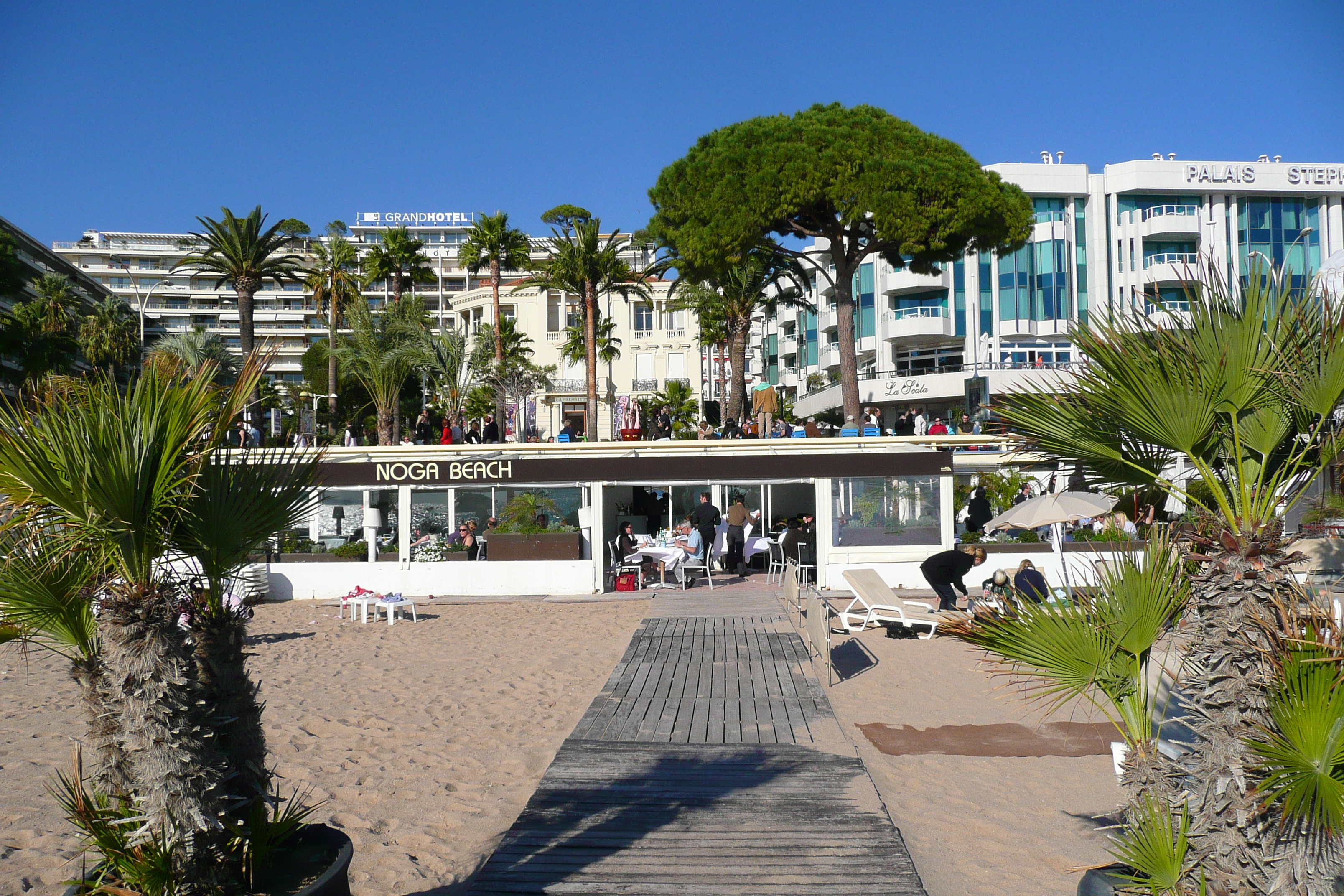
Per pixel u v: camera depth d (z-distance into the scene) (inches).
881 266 1974.7
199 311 4790.8
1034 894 189.6
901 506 784.3
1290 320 155.3
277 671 441.4
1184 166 1867.6
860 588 549.0
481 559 806.5
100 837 140.0
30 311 2176.4
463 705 362.6
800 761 277.6
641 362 2192.4
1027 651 164.1
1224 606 148.4
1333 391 147.2
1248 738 139.8
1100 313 168.9
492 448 794.2
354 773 274.1
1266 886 141.9
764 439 776.3
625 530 790.5
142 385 138.5
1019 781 266.1
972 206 877.2
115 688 136.9
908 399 1829.5
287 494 154.0
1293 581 146.6
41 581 137.8
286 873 158.1
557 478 794.8
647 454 787.4
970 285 1893.5
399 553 808.9
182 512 141.2
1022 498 848.9
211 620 152.5
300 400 1833.2
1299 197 1898.4
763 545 826.8
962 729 322.7
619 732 314.0
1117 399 160.4
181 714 139.7
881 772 273.1
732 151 922.1
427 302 4660.4
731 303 1437.0
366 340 1405.0
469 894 186.2
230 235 1439.5
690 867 198.5
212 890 143.2
